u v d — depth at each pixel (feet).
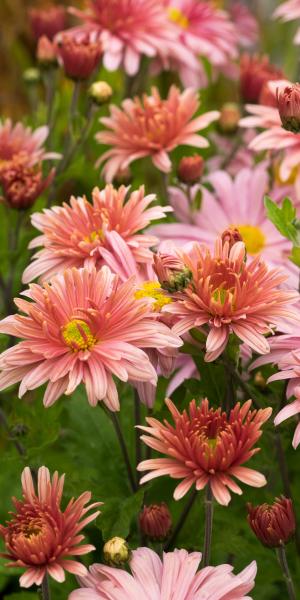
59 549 1.75
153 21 2.81
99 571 1.85
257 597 2.35
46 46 2.72
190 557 1.85
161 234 2.49
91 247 2.09
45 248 2.16
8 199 2.34
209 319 1.87
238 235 1.96
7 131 2.56
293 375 1.92
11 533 1.78
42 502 1.79
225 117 2.81
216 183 2.66
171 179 2.72
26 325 1.88
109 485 2.30
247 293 1.87
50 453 2.57
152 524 1.92
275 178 2.70
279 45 4.32
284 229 2.09
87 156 2.90
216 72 3.32
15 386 2.51
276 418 1.88
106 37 2.76
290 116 2.09
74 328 1.89
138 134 2.49
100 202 2.12
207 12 3.07
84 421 2.38
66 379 1.87
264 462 2.19
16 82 3.88
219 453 1.76
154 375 1.84
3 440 2.75
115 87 3.05
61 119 2.95
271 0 4.60
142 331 1.87
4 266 2.63
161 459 1.81
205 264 1.87
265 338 1.94
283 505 1.88
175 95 2.49
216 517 2.16
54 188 2.64
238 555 2.16
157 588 1.84
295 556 2.28
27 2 3.90
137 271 2.06
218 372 2.06
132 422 2.35
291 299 1.89
